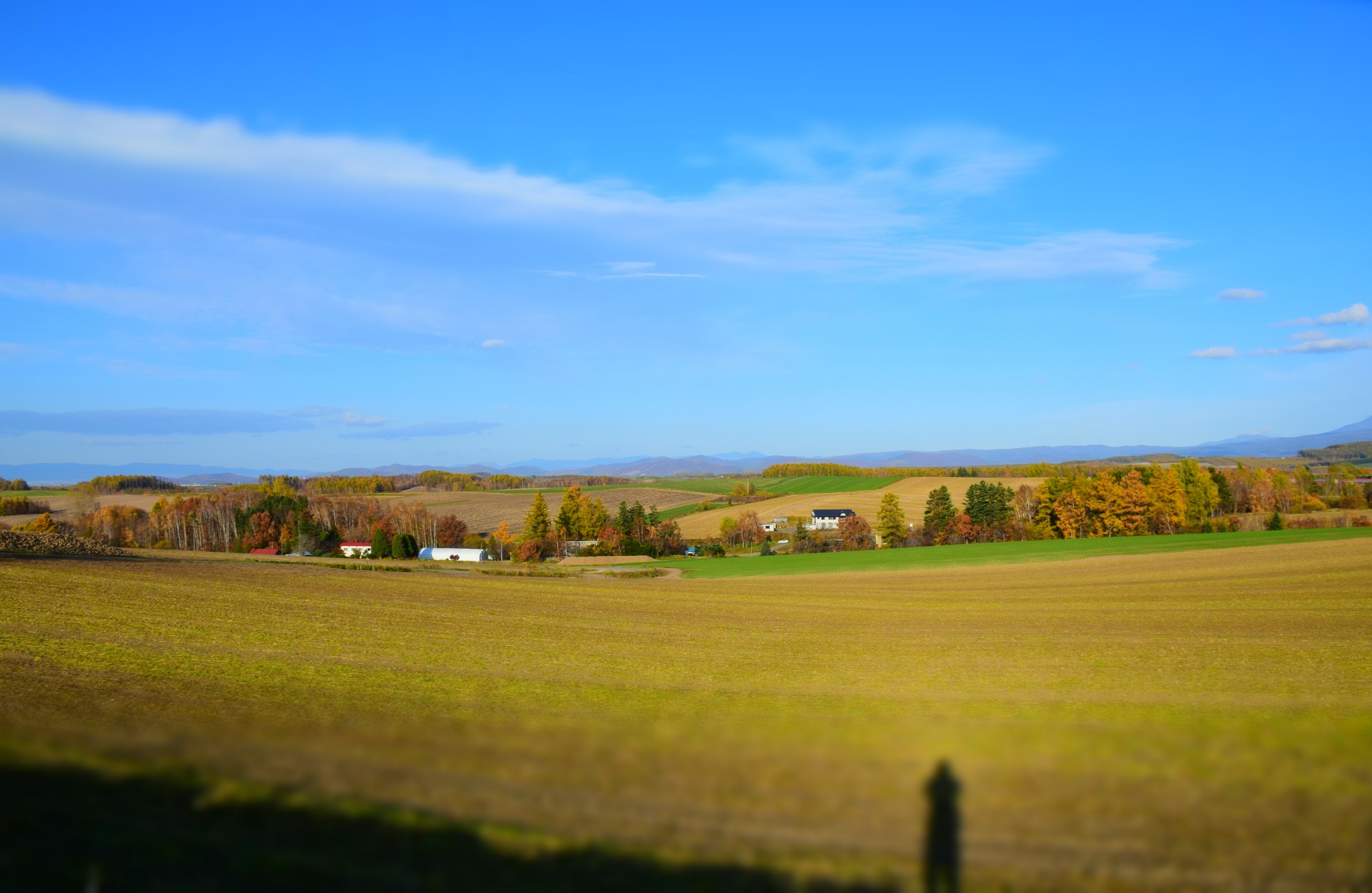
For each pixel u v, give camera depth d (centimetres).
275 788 588
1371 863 519
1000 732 647
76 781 590
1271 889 499
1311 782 588
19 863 489
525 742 661
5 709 1186
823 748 636
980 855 527
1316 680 1836
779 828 544
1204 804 572
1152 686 1759
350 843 527
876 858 524
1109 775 600
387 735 677
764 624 3127
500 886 477
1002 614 3281
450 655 2305
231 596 3288
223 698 1441
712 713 1099
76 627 2344
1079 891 500
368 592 3841
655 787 596
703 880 502
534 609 3509
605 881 497
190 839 526
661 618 3278
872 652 2409
